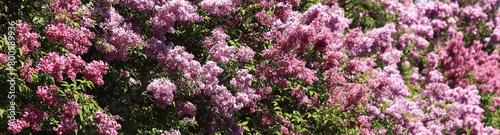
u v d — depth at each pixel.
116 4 4.89
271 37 6.25
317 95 6.39
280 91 6.18
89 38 4.24
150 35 5.03
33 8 4.18
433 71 13.34
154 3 4.82
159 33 5.01
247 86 5.51
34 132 4.14
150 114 5.11
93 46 4.65
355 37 7.55
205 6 5.31
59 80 3.86
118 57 4.61
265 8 6.22
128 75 4.76
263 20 5.95
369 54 10.11
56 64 3.78
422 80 13.16
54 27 3.91
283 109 6.64
